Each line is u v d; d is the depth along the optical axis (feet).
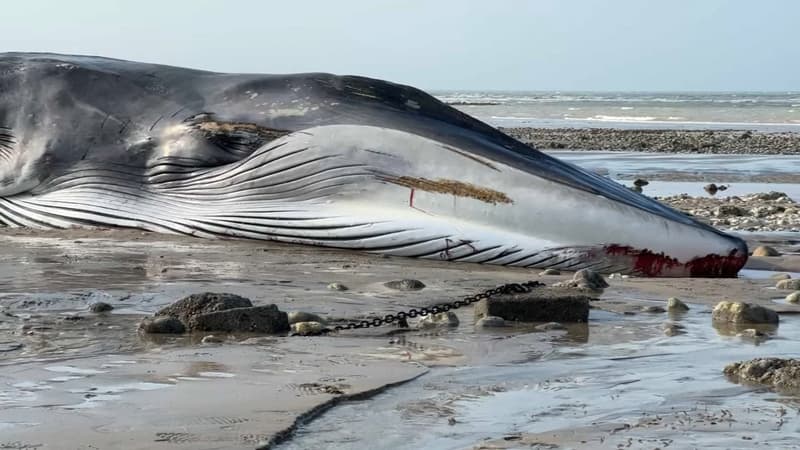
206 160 112.57
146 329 64.95
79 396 48.83
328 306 75.87
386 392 50.78
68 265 92.68
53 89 119.85
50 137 118.62
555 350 61.72
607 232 98.48
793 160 264.93
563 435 43.27
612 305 79.15
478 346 62.69
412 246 103.65
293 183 108.78
